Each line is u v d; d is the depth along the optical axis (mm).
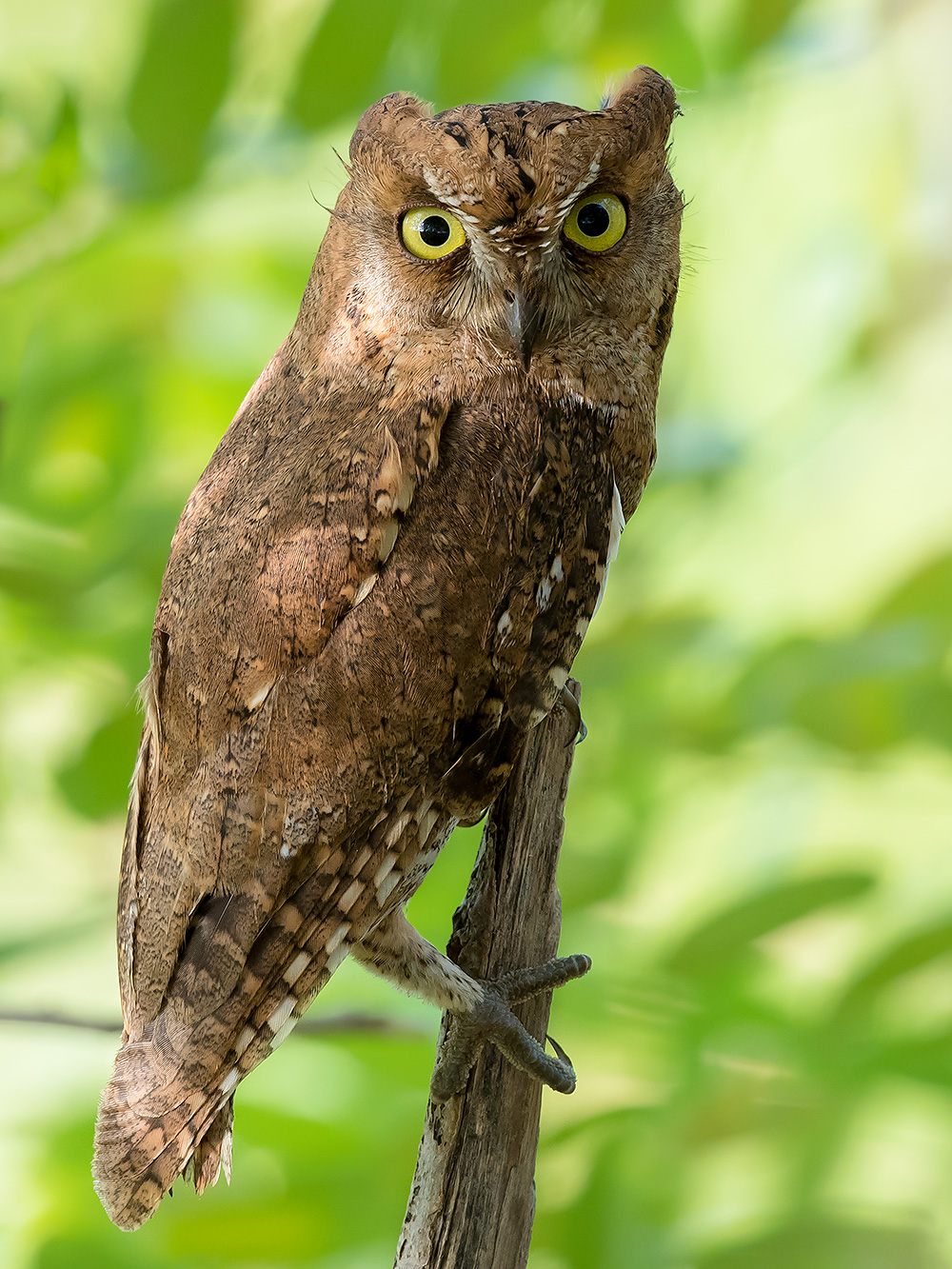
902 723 2705
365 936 2641
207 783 2639
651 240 2672
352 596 2639
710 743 2717
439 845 2650
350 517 2639
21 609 2717
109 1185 2633
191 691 2641
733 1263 2654
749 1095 2664
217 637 2639
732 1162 2672
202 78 2693
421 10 2691
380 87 2695
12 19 2730
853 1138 2658
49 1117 2697
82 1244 2678
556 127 2656
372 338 2658
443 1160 2645
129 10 2709
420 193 2656
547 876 2652
